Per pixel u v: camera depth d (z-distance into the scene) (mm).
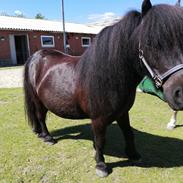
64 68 3613
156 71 2469
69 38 25578
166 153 3883
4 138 4457
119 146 4141
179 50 2320
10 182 3301
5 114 5770
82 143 4215
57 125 5102
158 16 2328
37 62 4094
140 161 3641
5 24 21859
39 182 3303
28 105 4344
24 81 4293
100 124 3180
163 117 5605
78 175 3393
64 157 3799
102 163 3393
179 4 2566
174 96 2363
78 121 5320
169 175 3342
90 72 3016
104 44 2885
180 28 2271
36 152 3951
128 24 2713
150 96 7215
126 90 2951
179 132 4746
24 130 4809
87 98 3168
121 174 3369
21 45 22141
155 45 2348
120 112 3113
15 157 3816
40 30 22422
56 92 3586
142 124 5176
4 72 13922
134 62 2771
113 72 2861
